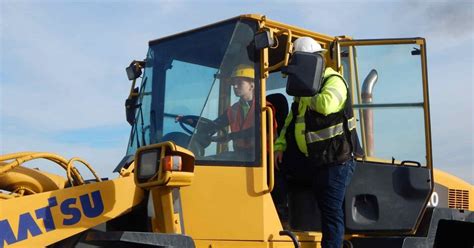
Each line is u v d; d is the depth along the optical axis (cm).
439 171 636
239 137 465
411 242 508
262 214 454
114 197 411
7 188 421
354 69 539
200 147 467
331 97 473
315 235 496
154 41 531
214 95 480
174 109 497
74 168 427
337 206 482
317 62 435
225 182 454
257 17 479
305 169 506
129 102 552
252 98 471
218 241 444
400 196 518
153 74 523
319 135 480
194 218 443
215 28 496
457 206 638
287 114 567
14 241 366
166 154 388
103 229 418
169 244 395
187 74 499
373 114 532
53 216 384
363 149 529
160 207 405
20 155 404
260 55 474
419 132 520
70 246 385
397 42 527
